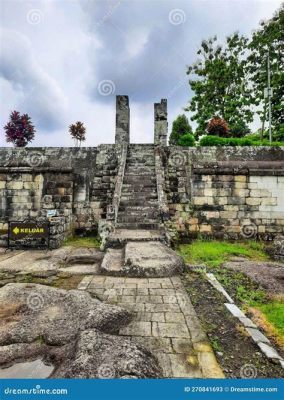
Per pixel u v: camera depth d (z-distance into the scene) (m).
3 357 2.73
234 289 5.21
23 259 6.75
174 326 3.41
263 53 23.56
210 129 17.05
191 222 10.95
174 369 2.61
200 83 25.67
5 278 5.28
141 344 2.94
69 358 2.64
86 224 11.30
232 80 24.75
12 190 11.37
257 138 21.81
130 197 10.65
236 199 10.98
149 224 9.23
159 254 6.20
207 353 2.88
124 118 17.33
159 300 4.23
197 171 11.10
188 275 5.78
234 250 8.56
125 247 6.99
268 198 10.90
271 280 5.55
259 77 24.11
